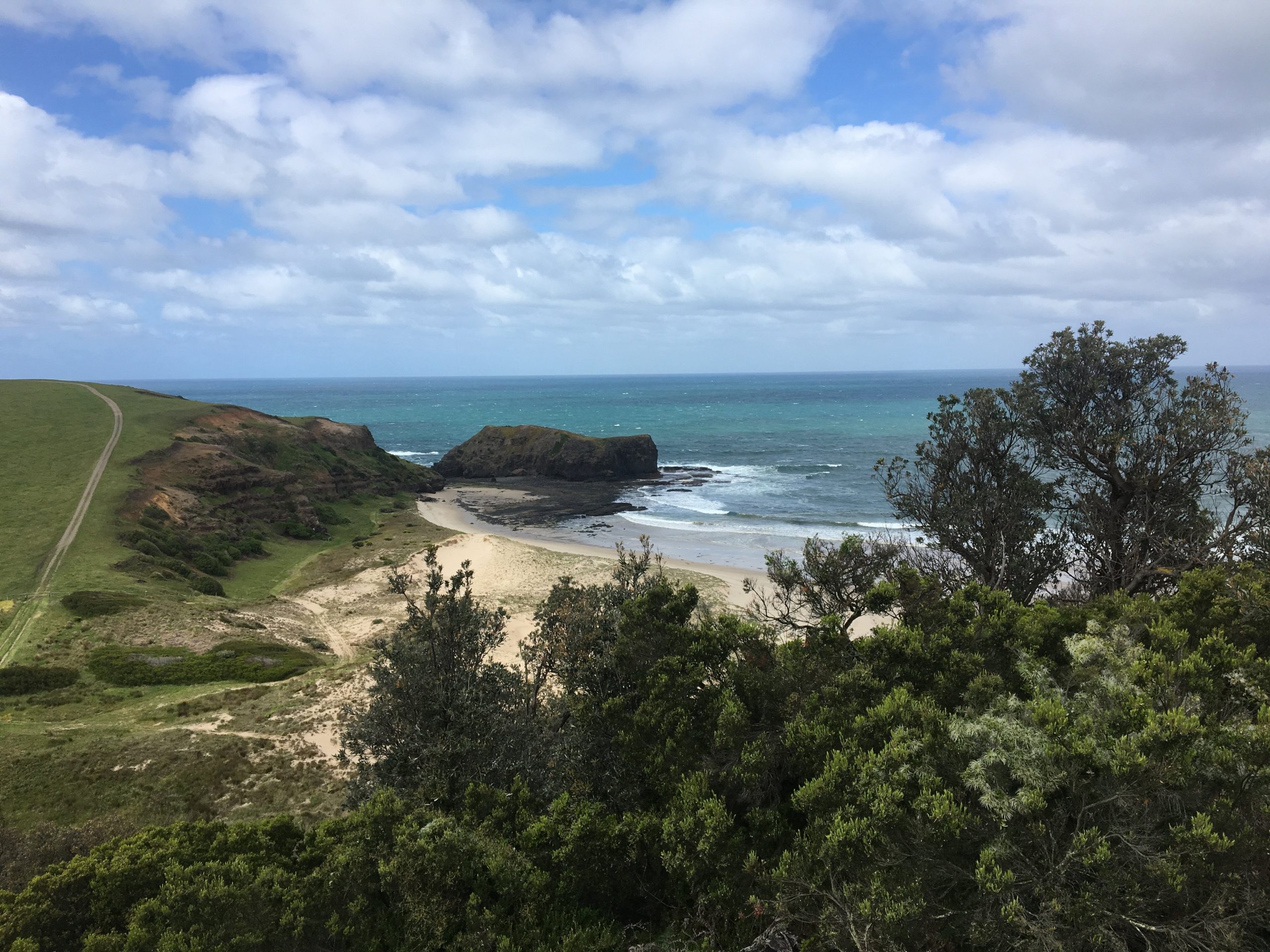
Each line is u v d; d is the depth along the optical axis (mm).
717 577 47094
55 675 30828
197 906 8648
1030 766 7543
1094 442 18031
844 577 15312
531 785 13906
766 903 8609
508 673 16312
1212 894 6609
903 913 6930
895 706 9500
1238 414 17203
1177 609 11930
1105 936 6566
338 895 9539
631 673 13234
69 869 9398
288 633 40094
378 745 14812
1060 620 11703
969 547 19312
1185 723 7133
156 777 22641
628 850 10188
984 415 19625
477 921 9195
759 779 10172
